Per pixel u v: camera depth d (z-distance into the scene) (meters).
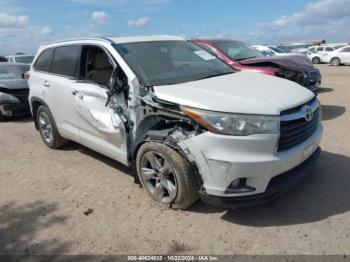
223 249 3.05
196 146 3.20
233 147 3.10
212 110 3.16
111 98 4.06
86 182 4.55
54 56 5.45
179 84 3.82
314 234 3.17
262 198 3.21
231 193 3.19
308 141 3.54
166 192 3.80
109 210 3.80
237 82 3.93
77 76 4.82
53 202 4.07
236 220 3.46
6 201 4.18
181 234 3.30
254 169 3.10
